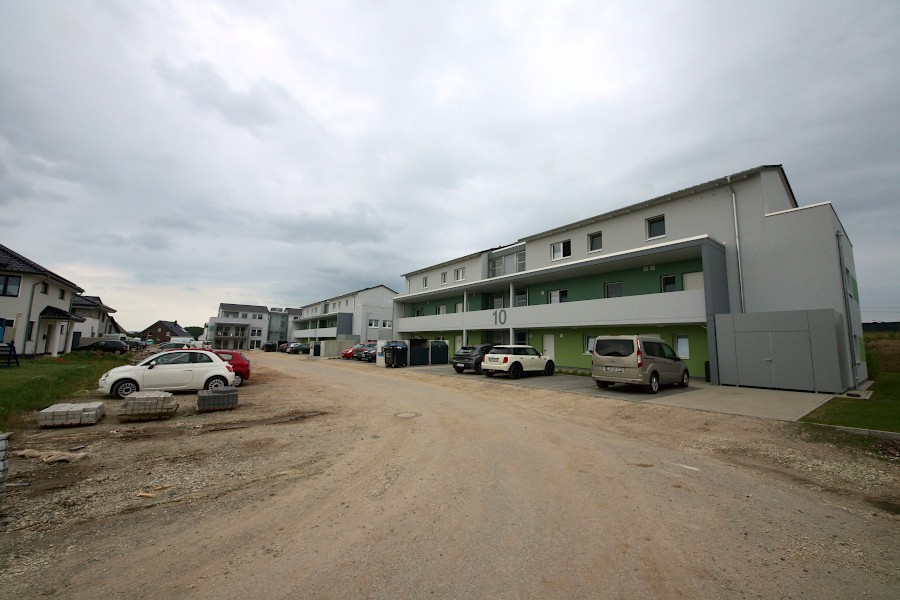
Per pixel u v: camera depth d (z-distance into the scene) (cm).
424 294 3247
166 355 1260
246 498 476
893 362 2272
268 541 369
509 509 441
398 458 638
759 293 1541
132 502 464
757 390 1294
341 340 4897
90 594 288
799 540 380
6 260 2378
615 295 2047
